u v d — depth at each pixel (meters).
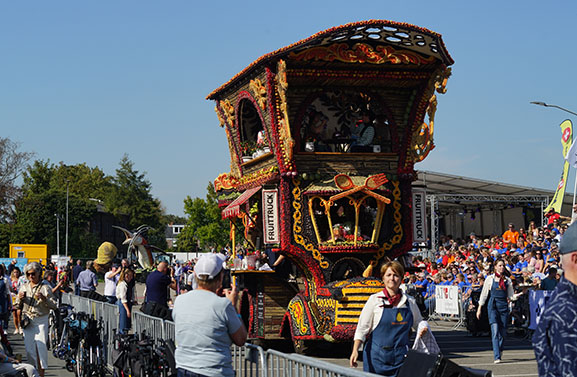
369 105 14.72
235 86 15.48
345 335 12.48
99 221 105.69
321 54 13.17
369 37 13.23
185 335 6.24
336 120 14.62
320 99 14.51
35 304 11.74
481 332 18.50
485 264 20.36
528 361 13.48
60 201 96.81
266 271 14.50
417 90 14.00
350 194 13.66
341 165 13.91
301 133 14.42
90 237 99.19
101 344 12.89
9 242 89.06
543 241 23.84
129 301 15.48
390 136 14.40
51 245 94.94
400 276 7.40
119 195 122.62
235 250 16.50
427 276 24.05
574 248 4.01
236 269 14.79
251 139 16.06
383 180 13.81
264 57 13.23
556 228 25.05
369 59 13.30
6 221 91.12
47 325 11.88
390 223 14.10
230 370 6.27
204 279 6.36
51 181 116.19
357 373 5.33
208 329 6.20
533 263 20.98
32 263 11.88
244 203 15.15
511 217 41.22
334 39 13.01
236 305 6.79
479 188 34.47
